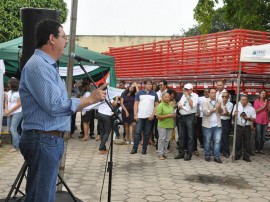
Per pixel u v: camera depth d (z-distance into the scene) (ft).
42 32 11.14
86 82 39.04
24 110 11.12
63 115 10.81
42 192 11.02
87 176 23.52
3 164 26.14
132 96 37.01
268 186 22.38
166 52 42.80
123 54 51.19
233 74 34.17
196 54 38.60
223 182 23.06
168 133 30.01
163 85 35.06
